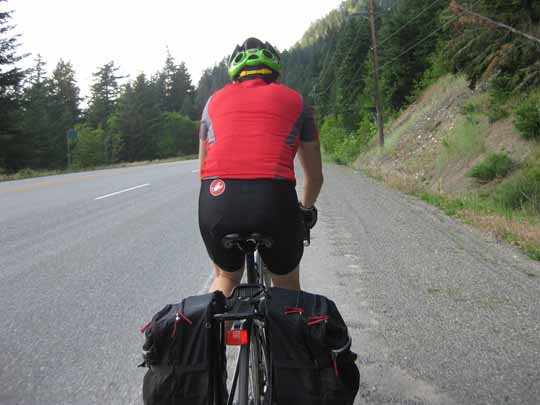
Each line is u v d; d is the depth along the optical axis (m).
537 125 13.18
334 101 83.56
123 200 11.55
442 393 2.94
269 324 1.84
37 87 82.44
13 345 3.67
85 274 5.51
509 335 3.76
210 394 1.80
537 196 10.42
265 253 2.26
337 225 8.38
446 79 31.30
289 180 2.20
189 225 8.41
